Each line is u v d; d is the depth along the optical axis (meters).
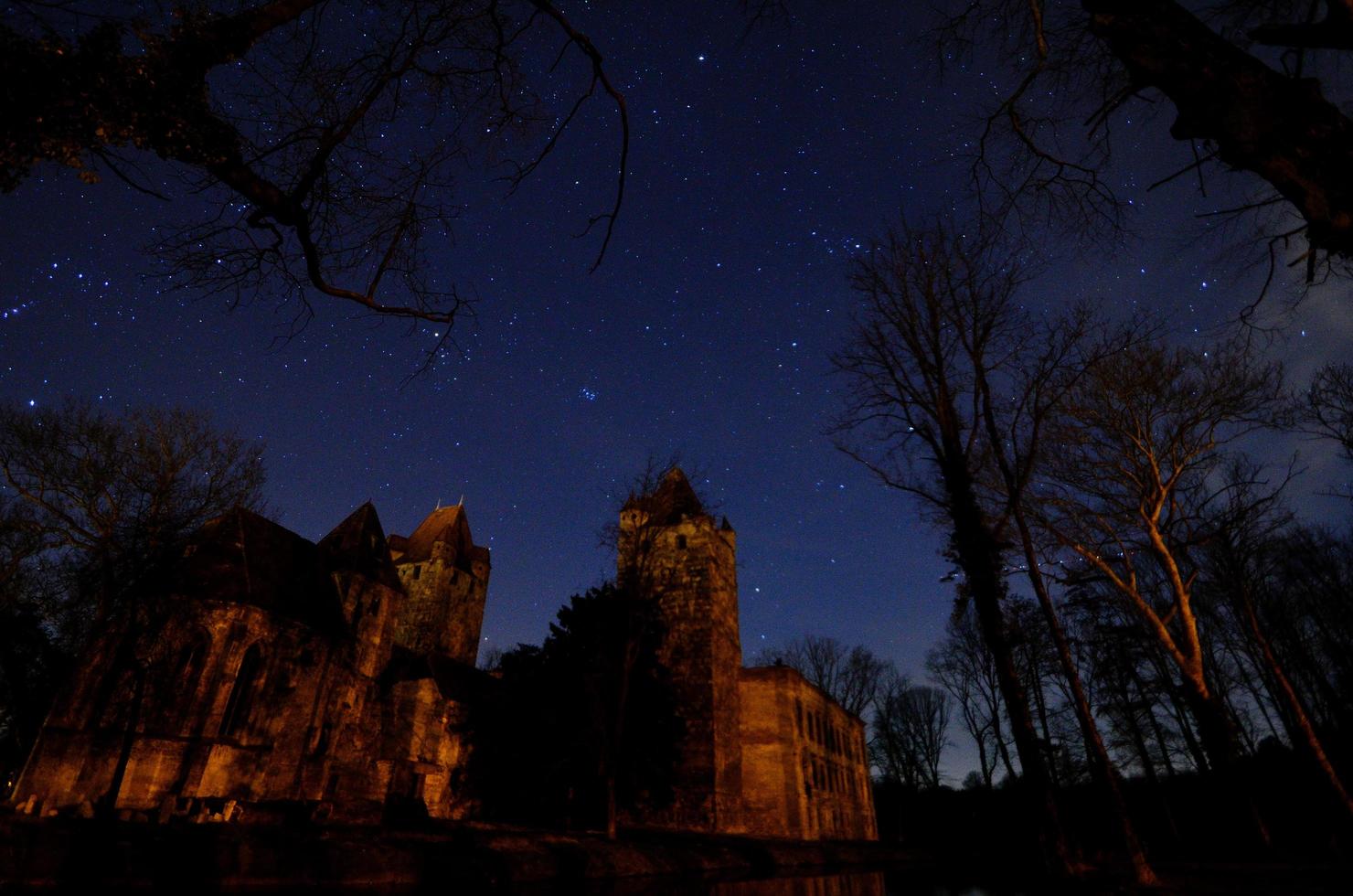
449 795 34.06
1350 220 3.17
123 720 23.91
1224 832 34.47
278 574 32.22
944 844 54.72
